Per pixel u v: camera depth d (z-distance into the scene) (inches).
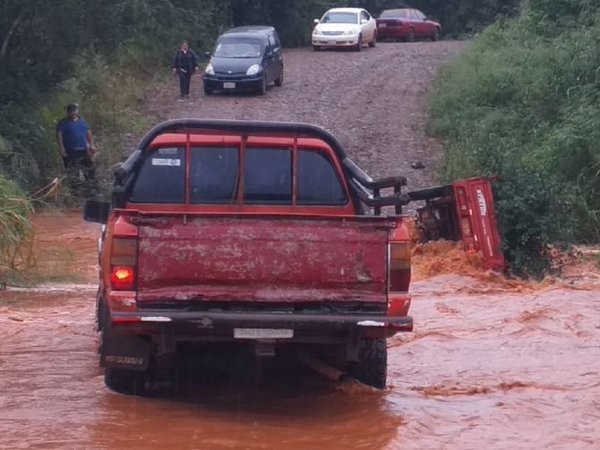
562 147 1049.5
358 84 1737.2
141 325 379.9
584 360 504.4
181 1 2016.5
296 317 382.0
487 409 417.7
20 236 713.6
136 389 431.5
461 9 2847.0
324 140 442.0
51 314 603.5
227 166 447.2
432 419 402.9
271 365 473.1
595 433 385.7
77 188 1132.5
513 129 1240.8
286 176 448.5
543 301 657.6
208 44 2005.4
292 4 2255.2
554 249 824.3
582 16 1469.0
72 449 359.3
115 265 379.6
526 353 519.5
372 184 432.8
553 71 1274.6
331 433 384.8
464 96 1453.0
